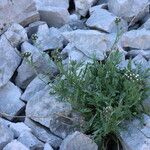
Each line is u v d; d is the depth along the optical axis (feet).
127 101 5.08
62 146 4.96
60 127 5.20
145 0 6.73
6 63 5.66
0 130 4.99
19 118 5.50
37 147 5.03
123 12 6.62
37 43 6.06
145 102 5.28
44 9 6.52
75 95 5.09
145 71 5.40
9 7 6.13
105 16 6.48
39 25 6.36
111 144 5.25
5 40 5.83
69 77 5.17
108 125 4.91
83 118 5.20
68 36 6.05
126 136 5.03
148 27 6.47
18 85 5.81
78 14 6.87
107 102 5.07
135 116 5.17
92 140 4.93
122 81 5.24
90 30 6.12
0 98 5.56
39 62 5.69
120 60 5.62
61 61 5.42
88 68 5.36
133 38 6.14
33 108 5.32
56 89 5.18
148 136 5.00
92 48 5.89
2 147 4.98
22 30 6.04
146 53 6.07
